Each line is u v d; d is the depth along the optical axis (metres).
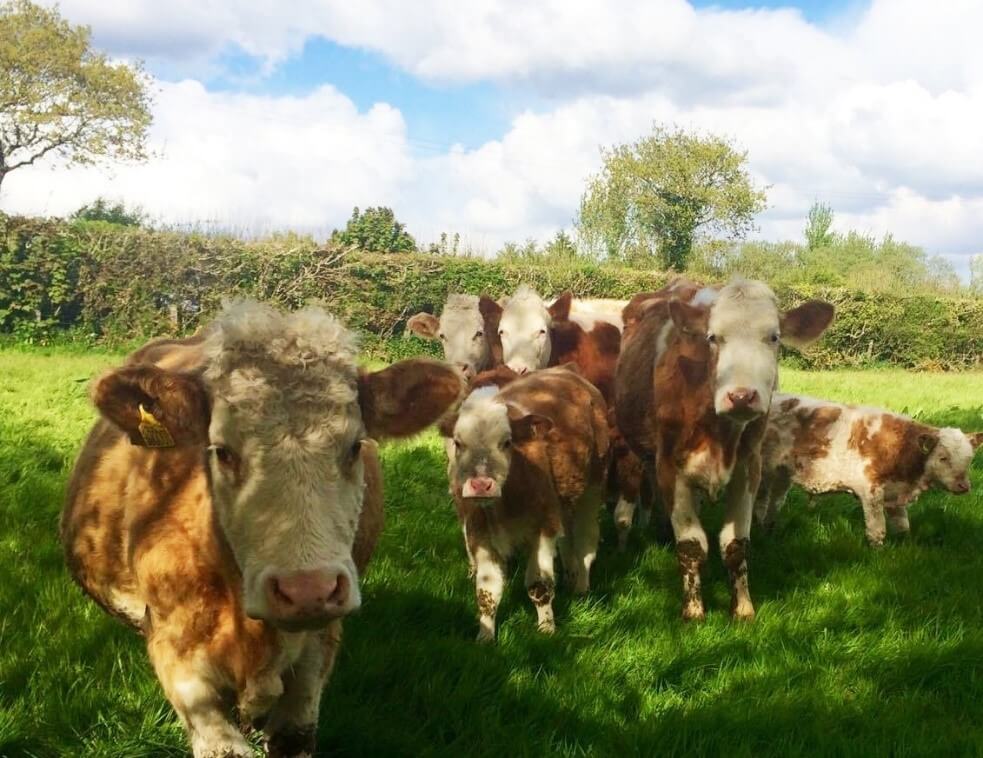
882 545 4.59
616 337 5.93
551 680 2.82
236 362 1.70
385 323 12.98
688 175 29.53
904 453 4.64
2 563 3.30
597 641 3.18
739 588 3.58
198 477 1.85
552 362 5.73
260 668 1.83
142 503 1.90
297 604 1.55
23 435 5.20
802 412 4.80
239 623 1.81
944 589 3.75
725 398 3.29
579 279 15.24
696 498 3.69
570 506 3.71
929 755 2.41
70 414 5.95
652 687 2.87
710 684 2.91
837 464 4.73
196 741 1.85
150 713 2.39
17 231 10.87
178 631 1.83
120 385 1.69
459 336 6.34
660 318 4.15
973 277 34.00
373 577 3.43
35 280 10.99
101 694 2.48
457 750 2.38
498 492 3.17
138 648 2.73
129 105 21.67
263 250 12.21
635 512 4.97
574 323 5.86
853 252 37.84
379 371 1.87
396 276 13.00
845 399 9.77
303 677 1.96
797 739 2.53
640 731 2.52
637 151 30.16
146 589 1.85
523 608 3.48
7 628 2.81
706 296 3.66
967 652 3.04
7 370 7.88
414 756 2.35
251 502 1.63
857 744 2.48
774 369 3.54
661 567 4.07
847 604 3.55
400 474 5.14
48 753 2.27
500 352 6.06
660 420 3.69
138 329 11.39
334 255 12.68
